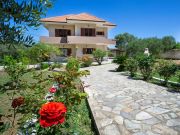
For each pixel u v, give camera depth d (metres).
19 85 3.09
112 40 30.66
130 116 5.11
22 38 1.83
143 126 4.45
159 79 11.32
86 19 29.88
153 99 6.93
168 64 10.05
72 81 3.44
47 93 3.76
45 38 28.75
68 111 2.85
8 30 1.75
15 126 3.76
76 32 30.31
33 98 2.87
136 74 14.10
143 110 5.63
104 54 24.86
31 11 1.79
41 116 1.74
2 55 2.01
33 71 3.70
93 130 4.47
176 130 4.24
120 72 16.53
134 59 13.73
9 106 5.61
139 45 50.72
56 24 30.20
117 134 4.00
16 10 1.74
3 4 1.70
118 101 6.69
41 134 2.30
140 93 8.00
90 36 30.59
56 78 3.37
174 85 9.73
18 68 3.37
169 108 5.80
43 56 3.98
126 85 10.03
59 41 29.27
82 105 6.29
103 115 5.12
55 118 1.71
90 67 21.39
